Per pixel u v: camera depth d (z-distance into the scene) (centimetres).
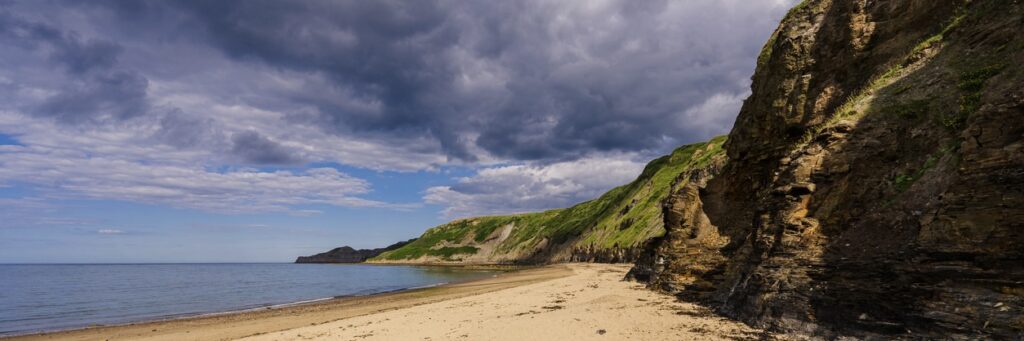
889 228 1309
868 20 2053
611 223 11175
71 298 5016
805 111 2166
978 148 1123
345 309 3453
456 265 18225
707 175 3164
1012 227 1001
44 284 7562
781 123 2262
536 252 16388
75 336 2505
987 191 1068
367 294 5206
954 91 1400
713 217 2861
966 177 1122
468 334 1788
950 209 1128
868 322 1200
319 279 9244
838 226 1476
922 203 1258
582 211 16662
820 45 2219
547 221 19212
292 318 2997
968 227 1075
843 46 2105
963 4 1655
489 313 2366
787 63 2311
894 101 1587
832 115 1906
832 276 1361
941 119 1380
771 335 1423
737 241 2519
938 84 1478
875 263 1266
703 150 7988
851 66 2038
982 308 991
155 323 2945
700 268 2652
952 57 1514
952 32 1595
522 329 1795
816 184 1606
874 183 1457
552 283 4353
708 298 2316
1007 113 1095
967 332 991
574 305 2492
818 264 1427
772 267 1605
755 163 2452
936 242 1128
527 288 3944
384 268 16588
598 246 10444
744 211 2617
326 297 4969
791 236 1588
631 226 9062
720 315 1838
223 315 3350
